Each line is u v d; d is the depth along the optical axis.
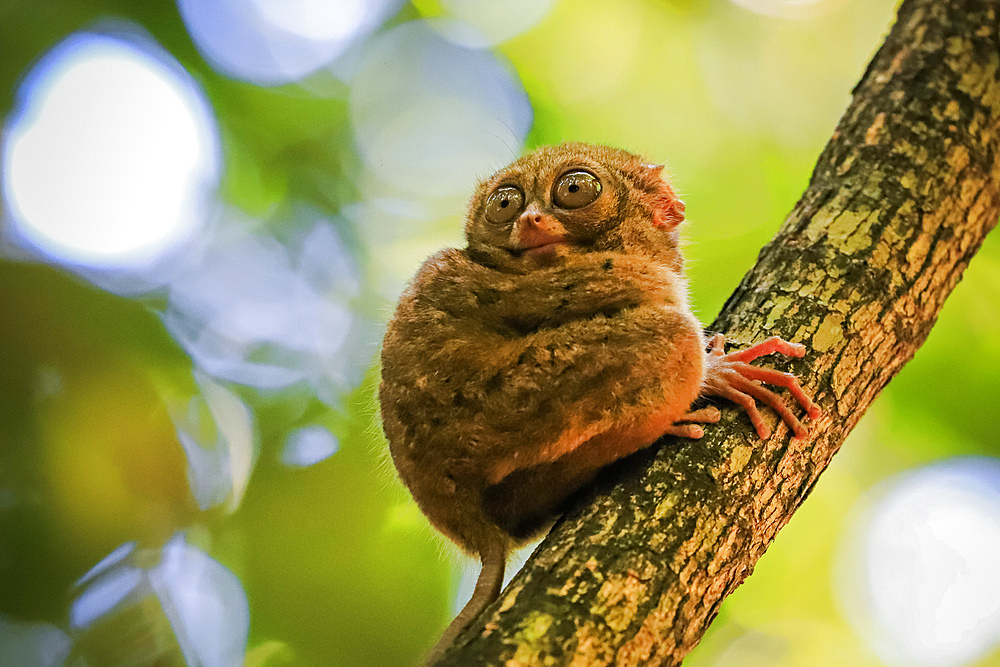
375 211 12.63
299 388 10.91
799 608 13.33
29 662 9.32
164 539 9.67
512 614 4.76
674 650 4.89
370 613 9.47
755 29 13.48
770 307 6.52
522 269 6.89
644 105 13.35
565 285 6.32
